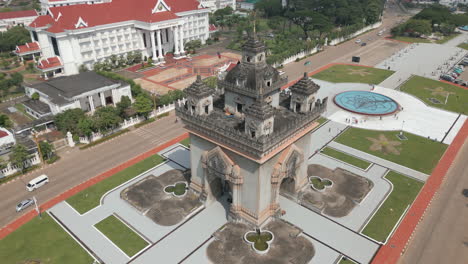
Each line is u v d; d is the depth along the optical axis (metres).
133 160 80.06
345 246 55.06
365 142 87.81
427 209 64.19
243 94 57.03
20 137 83.88
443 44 183.25
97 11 144.75
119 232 58.19
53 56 142.12
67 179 73.88
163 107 106.25
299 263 51.59
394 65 151.00
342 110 107.00
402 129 94.94
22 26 185.62
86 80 113.19
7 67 149.00
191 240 56.31
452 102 113.12
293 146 57.56
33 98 106.94
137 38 157.00
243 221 58.84
